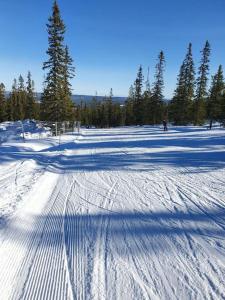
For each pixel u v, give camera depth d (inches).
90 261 186.4
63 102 1465.3
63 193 339.6
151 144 865.5
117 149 740.0
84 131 1733.5
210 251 199.9
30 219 256.8
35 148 768.3
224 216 264.2
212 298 150.8
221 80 2010.3
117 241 214.8
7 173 435.2
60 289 158.2
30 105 2886.3
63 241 214.7
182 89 2186.3
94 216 265.6
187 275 171.3
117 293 155.1
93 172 457.7
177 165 514.0
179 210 279.9
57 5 1384.1
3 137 1178.0
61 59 1422.2
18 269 176.9
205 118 2182.6
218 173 445.7
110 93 3521.2
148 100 2672.2
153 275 171.3
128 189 355.3
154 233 228.8
